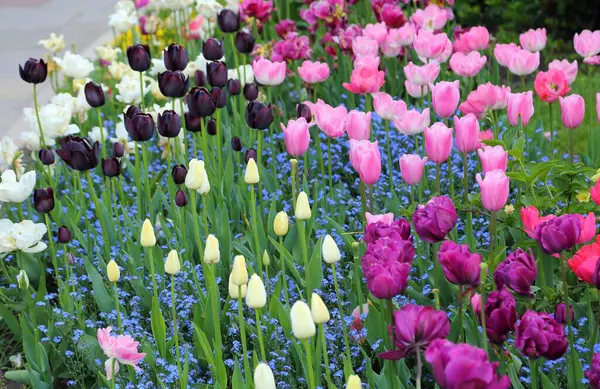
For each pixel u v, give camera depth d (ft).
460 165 13.92
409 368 10.62
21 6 30.12
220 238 12.08
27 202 13.52
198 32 18.35
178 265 10.02
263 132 15.55
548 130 16.61
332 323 10.95
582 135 16.34
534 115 16.88
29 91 21.04
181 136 14.25
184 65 12.32
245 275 9.43
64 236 11.63
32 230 11.39
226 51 18.16
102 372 10.76
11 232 11.30
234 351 10.83
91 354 10.87
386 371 9.94
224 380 10.11
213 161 13.35
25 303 11.87
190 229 12.48
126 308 11.80
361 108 16.05
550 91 12.25
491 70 19.53
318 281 11.34
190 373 10.71
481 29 14.44
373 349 10.40
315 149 14.51
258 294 9.05
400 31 15.06
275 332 10.68
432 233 9.26
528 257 9.18
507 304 8.91
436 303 10.08
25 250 11.42
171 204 13.06
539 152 13.87
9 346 12.00
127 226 12.66
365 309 10.64
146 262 12.04
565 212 11.09
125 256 12.17
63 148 11.80
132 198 14.01
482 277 9.21
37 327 11.43
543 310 10.46
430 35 13.57
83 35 26.00
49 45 18.01
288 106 17.15
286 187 13.89
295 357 10.66
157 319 10.59
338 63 17.69
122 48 20.07
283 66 13.21
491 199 9.94
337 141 14.69
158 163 14.82
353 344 10.77
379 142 14.47
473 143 11.29
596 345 9.92
